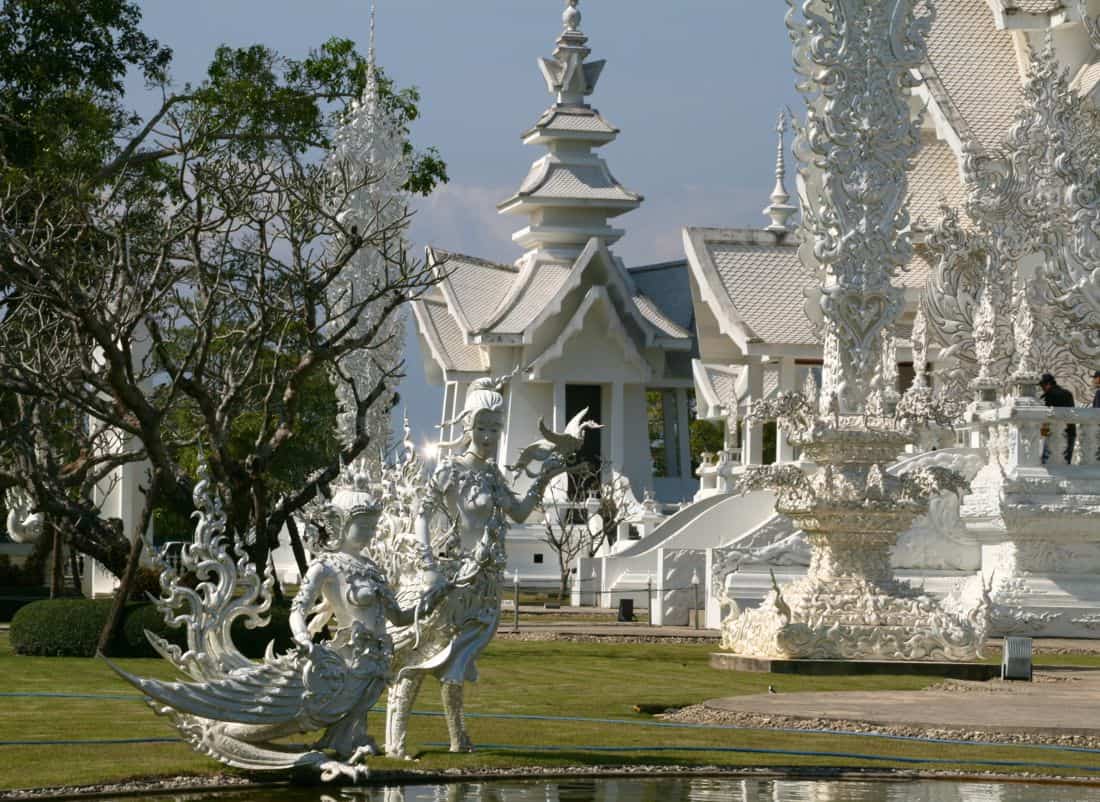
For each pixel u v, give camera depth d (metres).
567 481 57.84
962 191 46.66
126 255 27.36
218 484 26.88
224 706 12.97
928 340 39.94
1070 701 19.30
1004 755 15.30
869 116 25.84
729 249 49.66
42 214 33.69
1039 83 38.81
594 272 61.12
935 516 33.59
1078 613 31.00
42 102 43.88
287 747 13.33
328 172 35.59
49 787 12.66
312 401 50.94
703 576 35.53
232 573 13.52
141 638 25.94
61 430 32.94
